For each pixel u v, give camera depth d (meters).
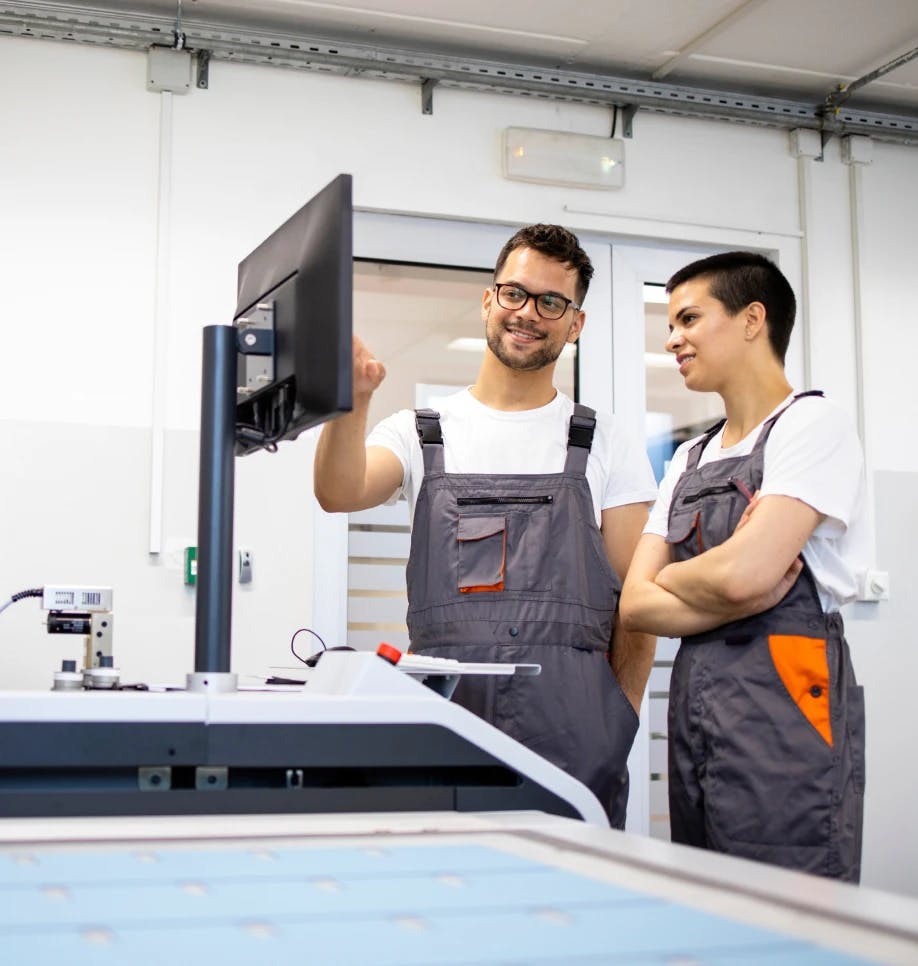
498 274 2.12
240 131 3.41
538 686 1.89
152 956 0.58
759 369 1.93
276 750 1.09
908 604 3.85
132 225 3.30
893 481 3.90
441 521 2.01
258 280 1.46
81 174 3.28
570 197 3.70
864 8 3.37
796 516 1.75
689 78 3.81
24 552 3.14
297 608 3.33
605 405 3.75
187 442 3.29
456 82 3.57
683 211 3.81
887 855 3.72
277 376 1.36
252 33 3.36
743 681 1.75
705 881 0.76
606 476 2.10
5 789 1.03
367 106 3.53
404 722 1.13
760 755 1.71
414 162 3.55
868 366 3.92
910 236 4.04
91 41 3.28
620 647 2.11
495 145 3.64
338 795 1.09
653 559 1.96
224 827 0.96
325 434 1.68
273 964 0.57
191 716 1.08
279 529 3.34
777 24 3.46
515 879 0.77
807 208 3.91
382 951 0.60
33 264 3.23
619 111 3.77
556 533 1.98
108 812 1.03
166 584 3.23
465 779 1.16
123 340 3.27
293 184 3.44
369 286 3.84
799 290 3.90
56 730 1.04
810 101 3.95
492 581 1.94
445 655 1.94
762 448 1.85
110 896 0.71
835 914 0.67
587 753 1.88
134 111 3.33
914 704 3.82
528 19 3.41
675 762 1.85
